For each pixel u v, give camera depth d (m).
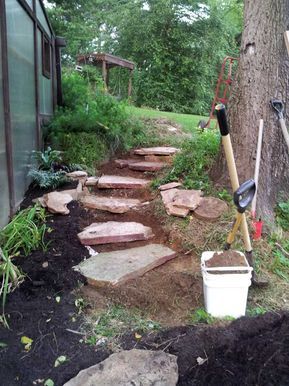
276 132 3.23
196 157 3.88
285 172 3.43
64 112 5.93
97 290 2.39
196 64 13.37
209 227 2.97
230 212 3.06
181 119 7.71
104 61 8.77
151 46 13.01
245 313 2.16
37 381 1.69
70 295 2.31
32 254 2.70
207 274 2.07
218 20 13.38
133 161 5.03
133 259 2.69
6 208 3.00
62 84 6.98
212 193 3.37
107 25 14.49
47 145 5.06
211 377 1.69
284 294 2.40
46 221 3.24
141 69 13.52
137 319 2.14
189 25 13.28
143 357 1.78
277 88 3.15
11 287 2.30
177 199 3.27
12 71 3.24
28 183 3.97
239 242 2.77
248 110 3.18
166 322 2.15
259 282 2.42
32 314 2.12
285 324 1.97
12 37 3.24
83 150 4.89
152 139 5.82
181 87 13.55
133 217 3.48
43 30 5.18
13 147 3.25
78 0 12.06
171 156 4.86
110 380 1.66
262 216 3.16
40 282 2.39
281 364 1.71
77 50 12.54
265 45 3.08
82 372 1.71
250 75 3.16
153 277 2.55
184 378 1.70
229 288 2.07
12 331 1.99
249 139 3.19
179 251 2.87
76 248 2.87
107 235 2.98
